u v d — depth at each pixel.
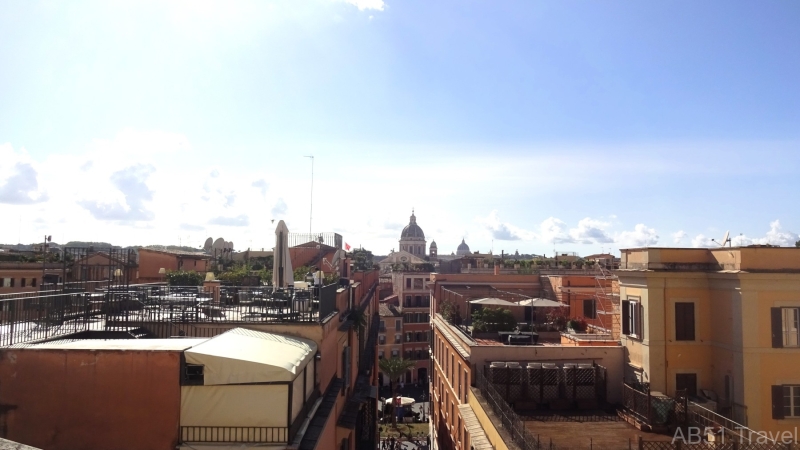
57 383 11.20
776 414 20.09
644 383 21.97
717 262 22.20
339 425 18.16
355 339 26.44
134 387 11.18
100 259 34.28
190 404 11.17
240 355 11.44
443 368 38.12
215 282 24.17
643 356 22.61
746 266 20.75
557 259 65.62
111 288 20.88
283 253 20.09
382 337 83.12
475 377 24.36
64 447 11.07
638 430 19.30
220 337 13.12
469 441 24.11
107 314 15.70
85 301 16.20
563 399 22.91
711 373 22.20
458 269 72.69
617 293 30.91
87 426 11.10
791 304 20.44
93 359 11.26
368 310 39.38
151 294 21.47
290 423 11.28
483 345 24.61
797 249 20.84
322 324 15.38
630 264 24.42
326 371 16.61
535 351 24.39
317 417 14.05
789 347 20.31
